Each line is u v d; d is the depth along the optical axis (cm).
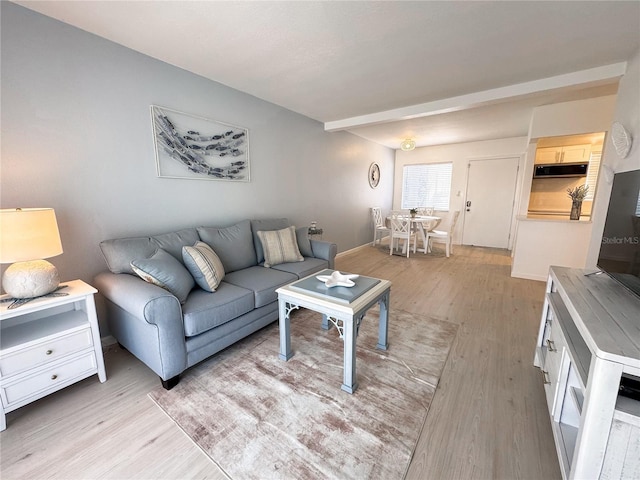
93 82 201
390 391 169
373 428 143
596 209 278
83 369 169
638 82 216
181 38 204
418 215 618
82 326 166
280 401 161
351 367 166
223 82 288
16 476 118
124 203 225
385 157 670
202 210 286
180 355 170
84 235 205
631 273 136
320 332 243
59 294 163
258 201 350
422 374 185
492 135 550
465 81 283
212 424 145
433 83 288
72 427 144
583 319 113
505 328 248
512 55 231
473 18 182
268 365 196
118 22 185
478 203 629
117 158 218
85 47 196
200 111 272
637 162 209
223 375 185
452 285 365
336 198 509
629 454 91
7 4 164
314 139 436
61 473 120
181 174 263
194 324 175
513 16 180
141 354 179
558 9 173
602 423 92
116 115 215
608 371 90
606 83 262
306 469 121
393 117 379
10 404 142
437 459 126
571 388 127
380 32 197
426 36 203
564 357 128
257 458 127
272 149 361
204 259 211
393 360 201
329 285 197
